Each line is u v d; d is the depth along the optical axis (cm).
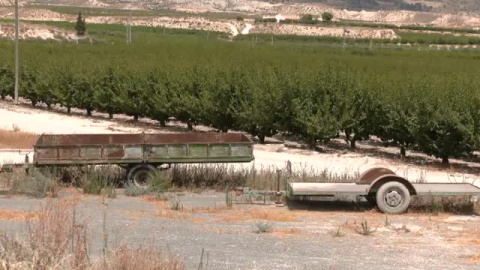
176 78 4281
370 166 2953
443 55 10119
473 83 3127
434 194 1988
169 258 1225
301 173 2434
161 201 2109
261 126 3628
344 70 3703
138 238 1616
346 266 1430
